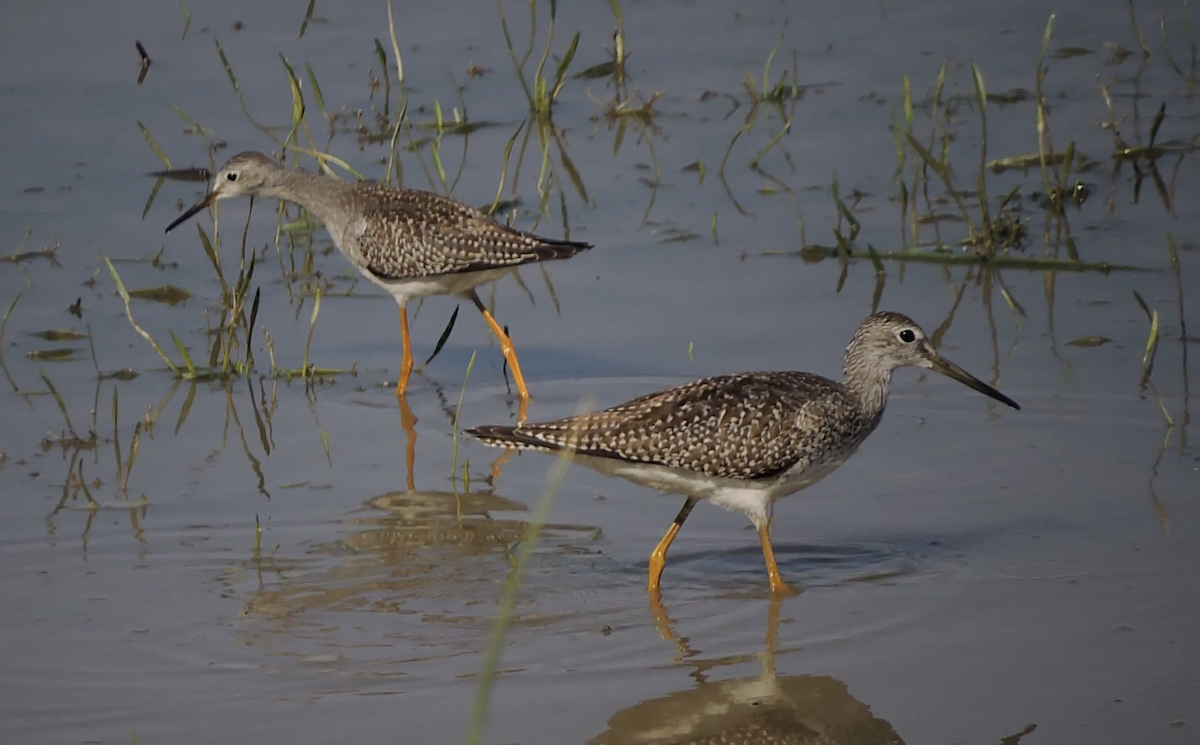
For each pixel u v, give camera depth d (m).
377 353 14.86
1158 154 17.80
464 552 10.91
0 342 14.38
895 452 12.35
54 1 22.61
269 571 10.54
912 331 11.16
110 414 13.19
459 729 8.58
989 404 13.05
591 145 18.77
